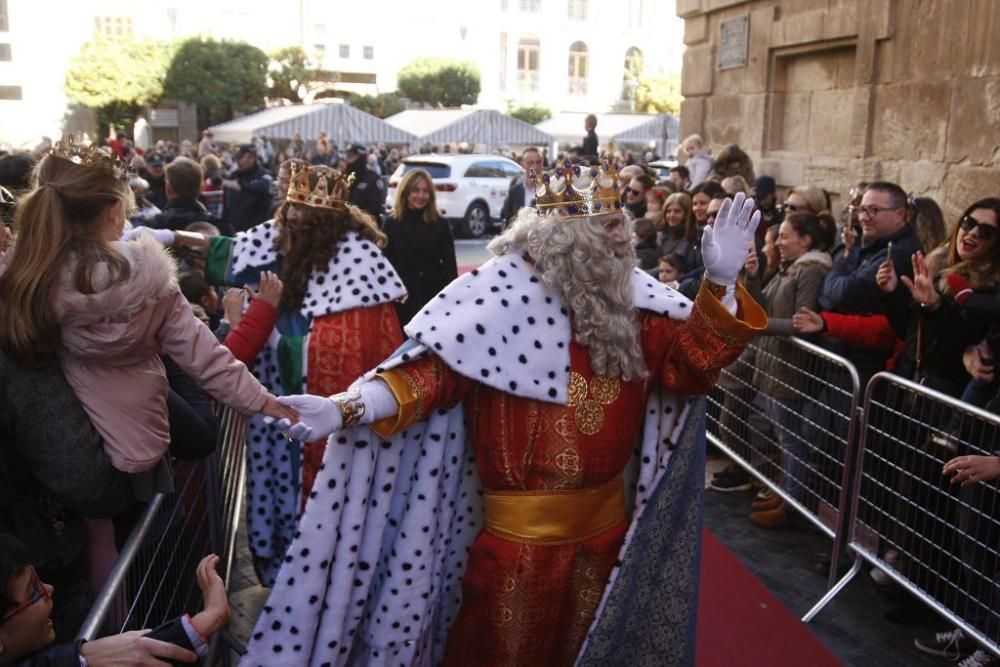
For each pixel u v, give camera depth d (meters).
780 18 8.41
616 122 28.11
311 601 2.27
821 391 3.88
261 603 3.57
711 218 5.03
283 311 3.55
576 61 48.78
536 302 2.31
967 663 3.14
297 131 23.56
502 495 2.35
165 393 2.13
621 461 2.38
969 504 3.06
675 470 2.41
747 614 3.53
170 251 3.61
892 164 6.94
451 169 17.31
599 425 2.32
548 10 47.59
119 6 39.19
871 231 4.02
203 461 3.02
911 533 3.35
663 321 2.39
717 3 9.35
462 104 42.62
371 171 10.12
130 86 34.00
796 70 8.46
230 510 3.64
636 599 2.40
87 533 2.16
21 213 1.92
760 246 5.27
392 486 2.34
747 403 4.53
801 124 8.40
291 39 44.25
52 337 1.89
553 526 2.31
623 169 7.43
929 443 3.25
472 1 46.44
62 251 1.88
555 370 2.28
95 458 1.98
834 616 3.56
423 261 6.44
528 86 48.09
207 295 3.79
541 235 2.29
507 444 2.31
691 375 2.32
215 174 11.83
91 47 33.94
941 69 6.38
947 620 3.26
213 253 3.66
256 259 3.63
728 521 4.50
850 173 7.39
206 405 2.71
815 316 3.84
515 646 2.33
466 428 2.43
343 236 3.59
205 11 41.81
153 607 2.30
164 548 2.44
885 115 7.01
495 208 17.78
